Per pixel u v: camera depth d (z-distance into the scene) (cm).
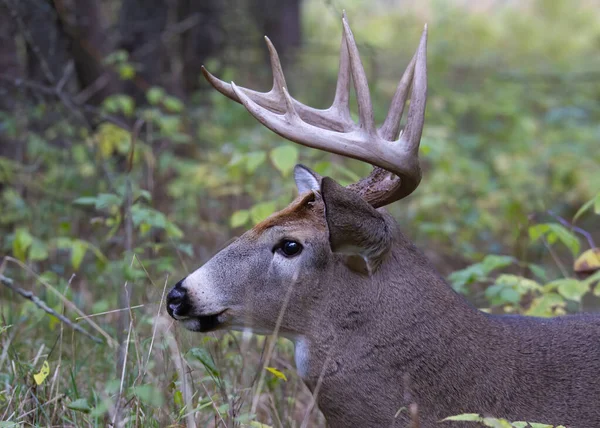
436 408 697
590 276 962
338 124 782
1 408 802
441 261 1470
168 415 746
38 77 1598
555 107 2308
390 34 3759
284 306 716
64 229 1187
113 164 1495
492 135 2112
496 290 963
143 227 1040
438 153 1362
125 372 805
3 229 1388
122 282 1038
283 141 1705
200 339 969
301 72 2745
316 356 716
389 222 724
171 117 1566
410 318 705
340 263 711
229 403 720
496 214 1719
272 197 1466
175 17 2181
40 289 1170
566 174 1789
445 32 3672
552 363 714
